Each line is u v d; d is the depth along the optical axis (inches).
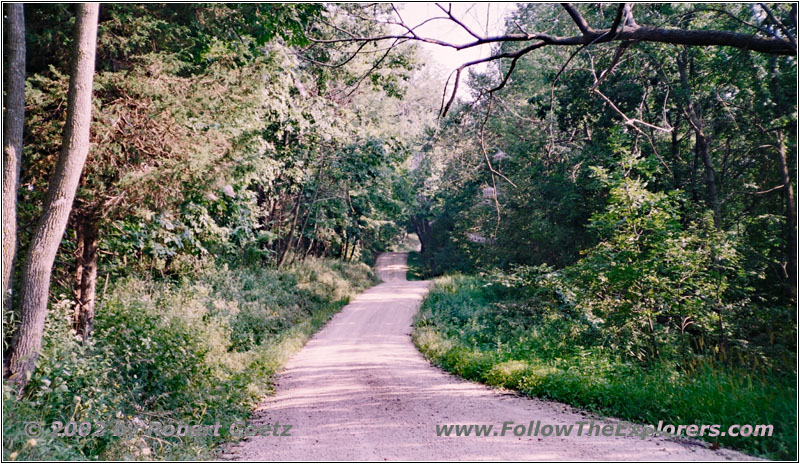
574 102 733.9
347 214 1525.6
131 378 322.7
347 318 1034.7
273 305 915.4
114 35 356.5
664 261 479.8
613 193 520.4
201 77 374.9
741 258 555.2
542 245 1049.5
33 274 262.4
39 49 341.1
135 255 624.4
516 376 412.8
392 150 1037.2
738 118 649.6
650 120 674.8
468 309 920.3
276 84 557.6
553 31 632.4
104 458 217.2
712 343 521.0
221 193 467.2
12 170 259.0
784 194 677.3
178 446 244.7
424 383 439.2
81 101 279.0
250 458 232.8
